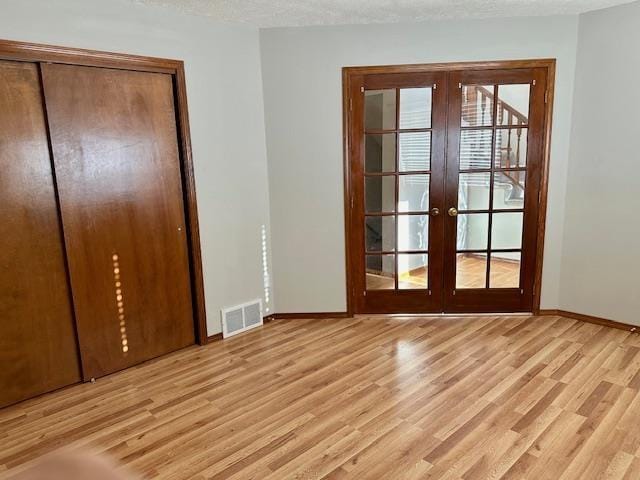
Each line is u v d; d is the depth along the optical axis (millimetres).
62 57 2650
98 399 2789
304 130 3732
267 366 3160
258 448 2285
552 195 3723
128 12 2898
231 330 3703
